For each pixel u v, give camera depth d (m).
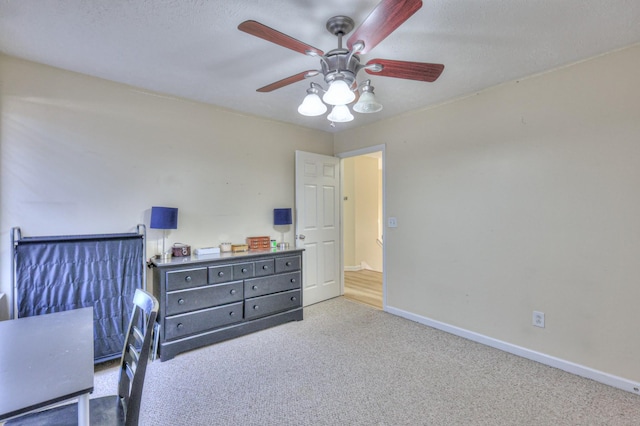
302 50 1.58
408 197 3.39
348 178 6.25
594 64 2.17
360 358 2.50
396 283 3.52
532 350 2.48
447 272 3.05
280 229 3.78
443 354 2.57
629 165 2.04
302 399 1.96
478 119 2.80
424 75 1.76
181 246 2.88
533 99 2.46
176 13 1.71
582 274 2.23
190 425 1.72
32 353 1.14
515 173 2.57
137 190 2.73
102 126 2.56
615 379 2.09
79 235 2.42
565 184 2.31
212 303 2.73
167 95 2.89
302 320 3.37
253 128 3.53
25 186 2.25
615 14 1.70
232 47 2.07
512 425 1.72
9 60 2.20
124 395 1.37
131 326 1.44
